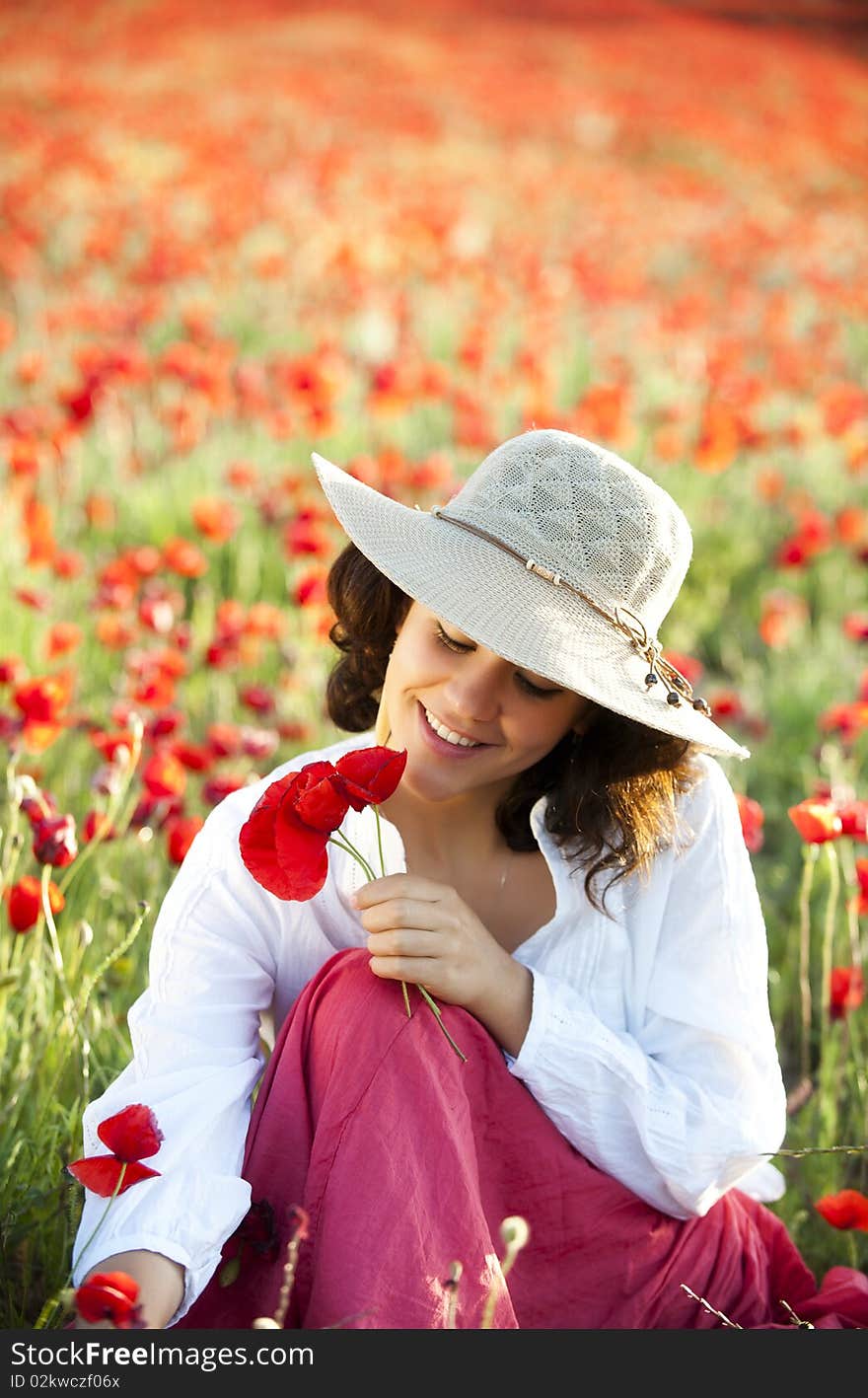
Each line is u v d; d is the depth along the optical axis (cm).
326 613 381
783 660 484
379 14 2683
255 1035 187
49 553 373
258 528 500
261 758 303
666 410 623
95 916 263
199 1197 161
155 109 1700
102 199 1167
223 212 1112
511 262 1074
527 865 193
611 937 190
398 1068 166
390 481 482
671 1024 191
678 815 193
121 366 566
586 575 172
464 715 171
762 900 339
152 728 301
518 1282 182
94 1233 160
